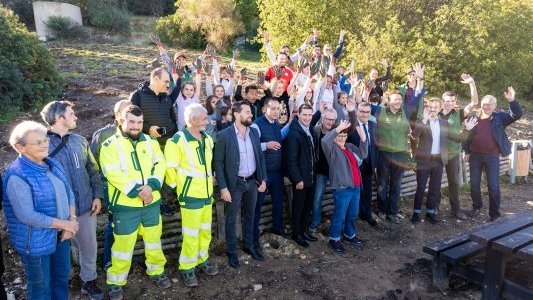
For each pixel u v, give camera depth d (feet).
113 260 12.84
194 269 14.47
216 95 20.92
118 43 72.33
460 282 14.85
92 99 33.04
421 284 14.82
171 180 13.73
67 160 11.86
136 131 12.50
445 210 22.18
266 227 18.08
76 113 28.99
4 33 31.12
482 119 20.86
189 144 13.69
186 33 77.10
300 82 24.39
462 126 21.58
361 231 19.07
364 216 19.93
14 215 10.28
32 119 29.25
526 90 58.80
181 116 19.26
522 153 27.43
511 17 52.06
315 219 18.13
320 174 17.61
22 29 33.99
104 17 81.97
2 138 25.54
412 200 23.18
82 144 12.41
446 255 13.94
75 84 36.99
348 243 17.78
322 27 47.47
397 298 13.94
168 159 13.60
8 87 29.91
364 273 15.46
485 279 13.08
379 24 48.14
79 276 13.92
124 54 58.03
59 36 73.31
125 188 12.22
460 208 22.54
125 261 12.84
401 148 19.54
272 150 16.47
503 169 27.68
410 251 17.37
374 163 19.33
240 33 79.36
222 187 14.60
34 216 9.99
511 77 54.90
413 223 20.30
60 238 10.94
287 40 48.75
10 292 13.12
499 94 54.75
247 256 16.24
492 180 20.75
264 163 15.64
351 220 17.46
